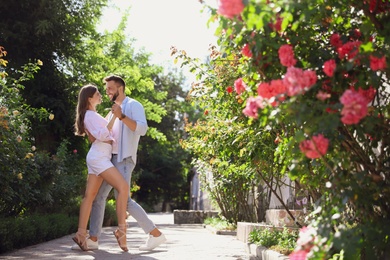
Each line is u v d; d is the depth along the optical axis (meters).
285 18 3.86
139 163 48.72
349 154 4.39
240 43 4.31
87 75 21.39
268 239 7.46
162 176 51.72
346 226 4.11
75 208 14.34
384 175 4.59
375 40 4.68
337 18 4.63
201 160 12.73
